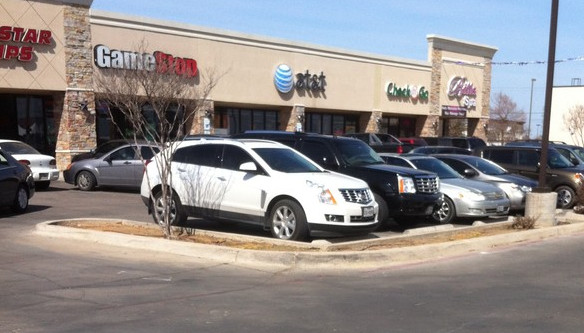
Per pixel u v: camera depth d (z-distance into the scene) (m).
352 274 8.15
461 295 7.05
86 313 5.96
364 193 10.04
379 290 7.23
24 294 6.62
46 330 5.39
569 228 12.80
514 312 6.34
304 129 31.53
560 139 60.41
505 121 65.31
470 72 42.03
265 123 31.36
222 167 10.70
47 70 21.88
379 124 35.69
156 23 24.67
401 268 8.65
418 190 11.95
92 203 15.74
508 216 14.51
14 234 10.52
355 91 34.16
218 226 11.98
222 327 5.61
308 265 8.47
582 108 56.62
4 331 5.34
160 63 23.14
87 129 23.02
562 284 7.79
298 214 9.57
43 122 23.80
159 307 6.25
